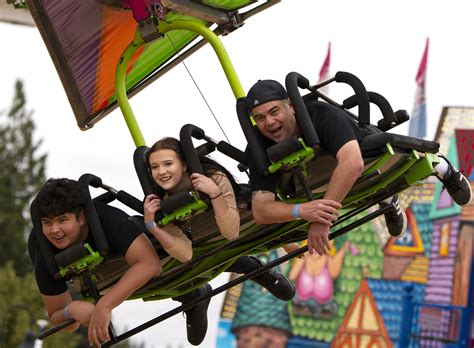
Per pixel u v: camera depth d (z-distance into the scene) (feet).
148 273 20.44
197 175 19.48
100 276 21.99
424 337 48.55
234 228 19.79
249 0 23.53
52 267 20.74
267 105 19.07
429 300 51.44
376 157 19.15
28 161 219.61
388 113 20.24
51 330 21.85
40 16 23.59
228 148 20.18
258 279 24.38
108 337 20.52
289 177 19.58
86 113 25.39
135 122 23.08
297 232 22.40
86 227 20.83
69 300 21.99
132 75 25.16
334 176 18.67
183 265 21.31
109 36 23.90
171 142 19.89
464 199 22.16
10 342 97.50
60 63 24.31
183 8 22.44
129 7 22.89
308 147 18.75
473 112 49.19
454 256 50.85
